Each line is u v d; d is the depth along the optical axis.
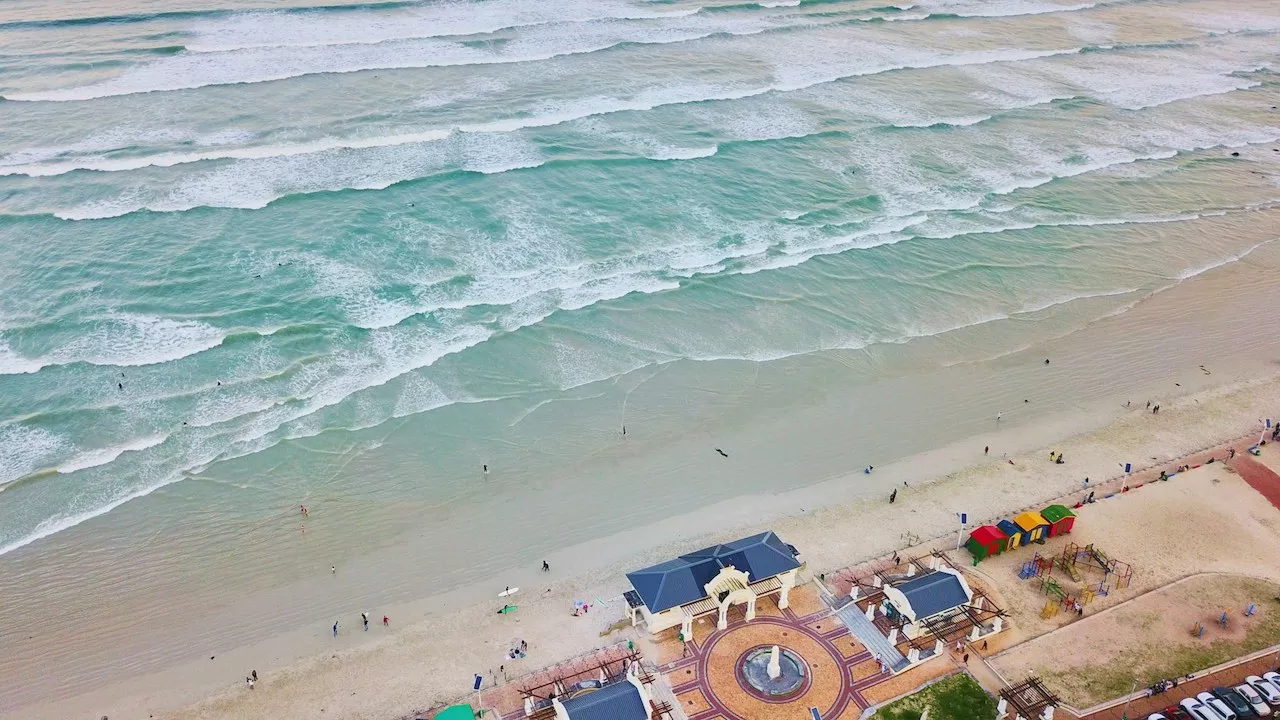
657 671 38.59
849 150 81.44
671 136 80.88
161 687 38.03
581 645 40.03
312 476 48.56
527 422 52.69
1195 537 45.56
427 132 77.19
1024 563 44.19
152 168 70.50
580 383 55.50
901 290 65.06
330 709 37.12
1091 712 36.72
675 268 65.12
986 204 75.62
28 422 49.81
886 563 44.22
